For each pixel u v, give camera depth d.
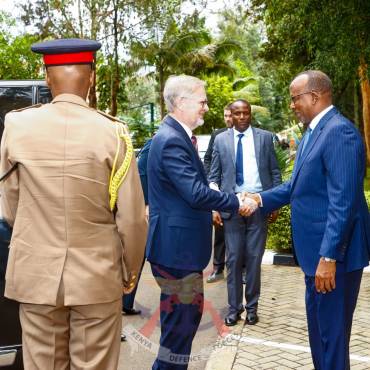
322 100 3.40
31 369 2.57
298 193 3.48
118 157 2.55
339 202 3.18
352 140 3.23
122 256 2.64
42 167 2.50
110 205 2.57
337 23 10.48
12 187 2.63
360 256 3.35
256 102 39.88
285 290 6.21
